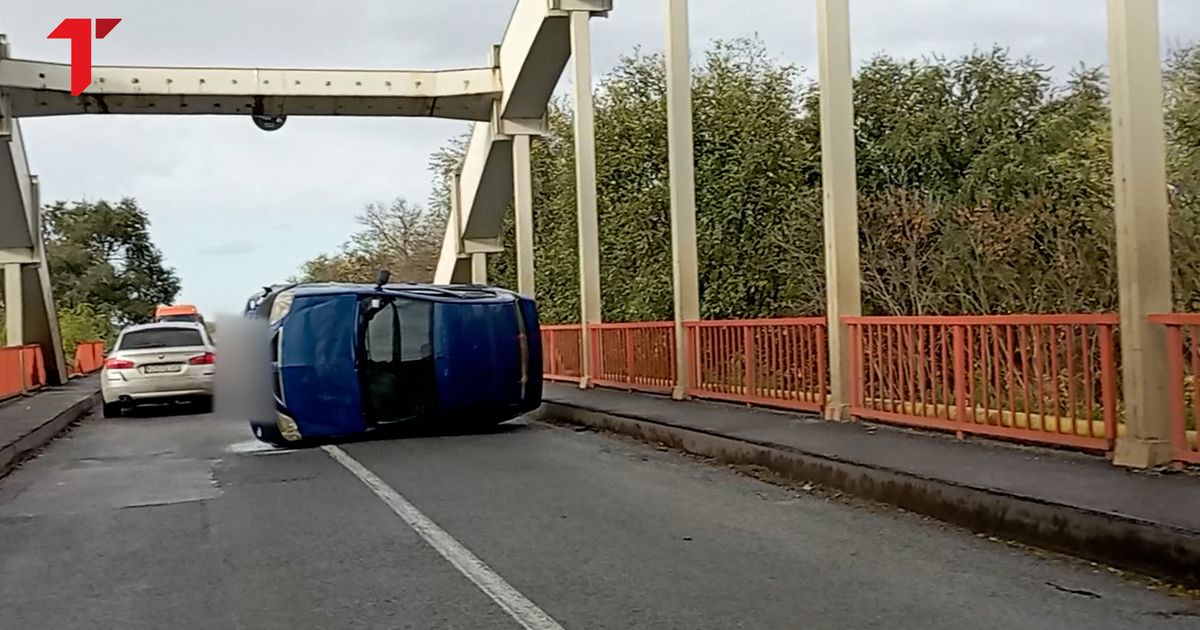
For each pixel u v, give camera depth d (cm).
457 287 1427
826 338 1167
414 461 1139
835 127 1129
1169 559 571
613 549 686
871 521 759
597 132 2538
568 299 2897
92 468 1181
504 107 2227
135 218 7169
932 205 1959
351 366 1322
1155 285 758
